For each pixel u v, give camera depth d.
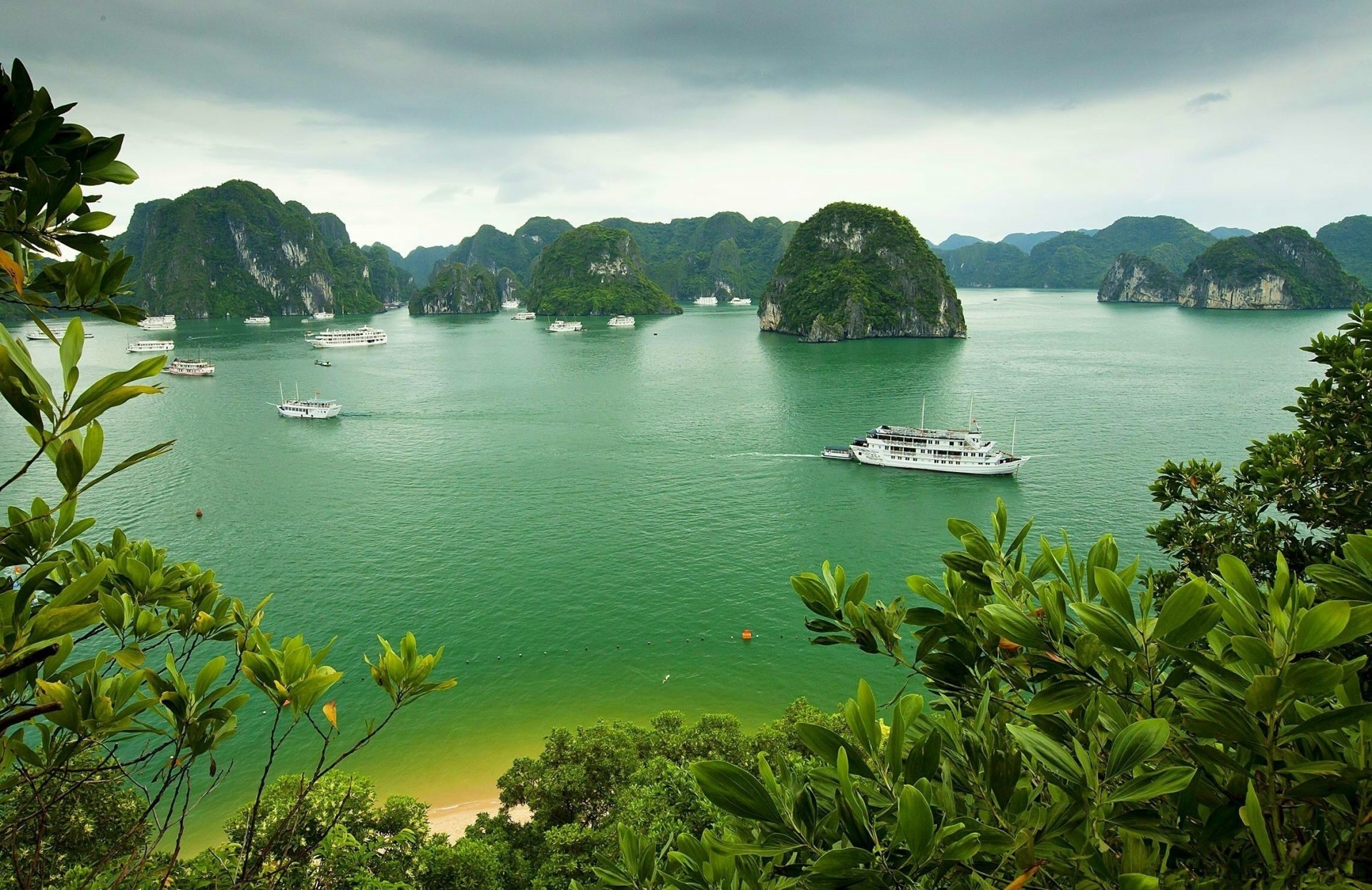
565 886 15.85
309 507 51.53
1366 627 2.18
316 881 12.20
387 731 28.08
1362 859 2.49
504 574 40.94
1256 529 10.20
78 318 2.69
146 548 4.98
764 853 2.64
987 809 3.26
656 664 32.53
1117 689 2.93
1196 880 2.86
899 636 4.00
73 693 3.60
